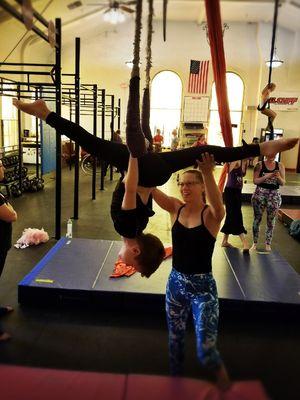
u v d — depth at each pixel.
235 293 3.20
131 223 1.71
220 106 2.15
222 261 3.92
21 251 4.62
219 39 1.80
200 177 2.02
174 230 2.03
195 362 2.44
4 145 9.74
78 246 4.20
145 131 1.99
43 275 3.42
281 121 13.38
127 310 3.20
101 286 3.24
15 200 7.57
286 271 3.72
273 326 3.06
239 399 1.54
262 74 12.87
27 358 2.54
